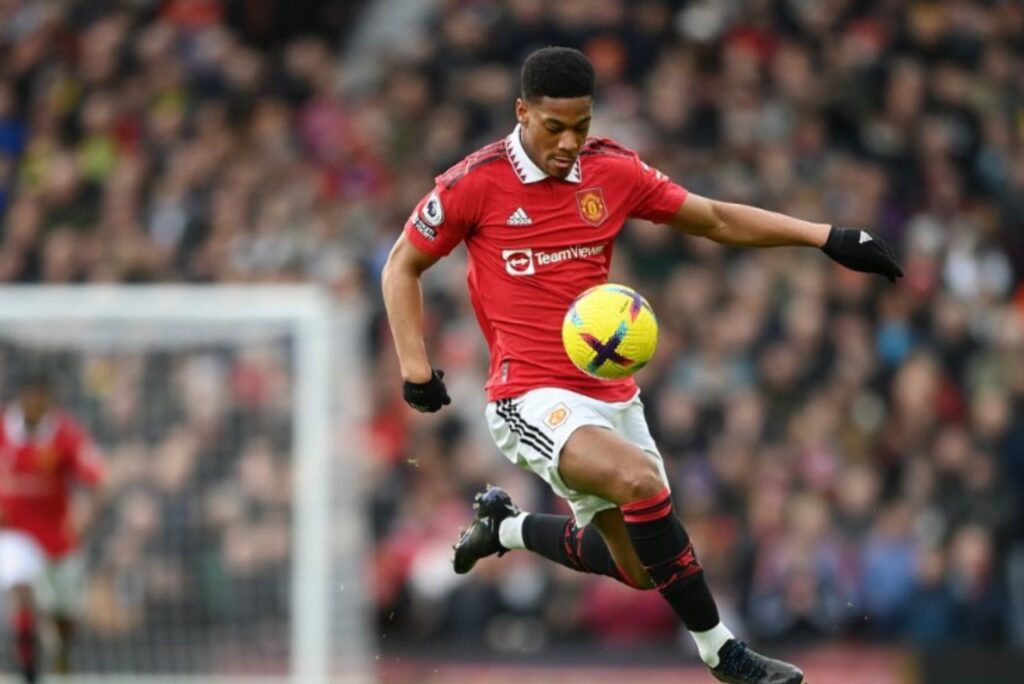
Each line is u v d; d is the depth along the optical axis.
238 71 61.41
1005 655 41.28
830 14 60.50
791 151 56.06
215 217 55.81
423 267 22.86
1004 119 60.03
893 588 44.47
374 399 50.00
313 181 57.06
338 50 66.50
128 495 45.94
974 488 46.00
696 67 58.31
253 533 45.78
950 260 54.16
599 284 22.78
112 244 55.38
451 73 59.75
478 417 48.59
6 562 41.81
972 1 62.50
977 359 50.03
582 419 22.09
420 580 45.81
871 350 49.47
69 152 59.56
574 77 21.50
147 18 63.91
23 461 42.75
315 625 43.94
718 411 47.91
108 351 46.38
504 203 22.42
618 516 22.94
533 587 45.28
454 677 43.81
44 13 63.59
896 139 57.94
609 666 43.31
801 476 46.09
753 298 50.28
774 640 44.06
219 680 45.25
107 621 45.38
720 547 45.03
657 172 23.22
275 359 46.53
